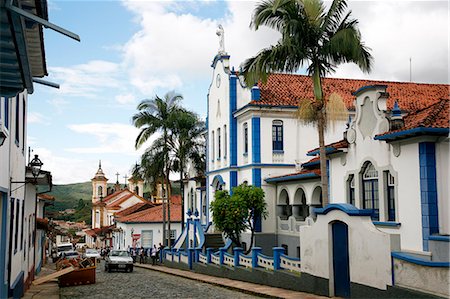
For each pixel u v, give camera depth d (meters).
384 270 12.47
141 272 32.19
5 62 7.07
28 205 20.92
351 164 19.58
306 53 18.98
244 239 30.17
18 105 16.16
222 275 24.48
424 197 15.07
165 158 38.81
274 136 30.22
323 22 18.84
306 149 30.56
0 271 12.76
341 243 14.55
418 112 17.67
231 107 32.66
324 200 18.83
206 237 33.03
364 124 18.59
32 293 18.89
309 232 16.22
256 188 26.64
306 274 16.33
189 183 45.59
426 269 11.14
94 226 86.81
